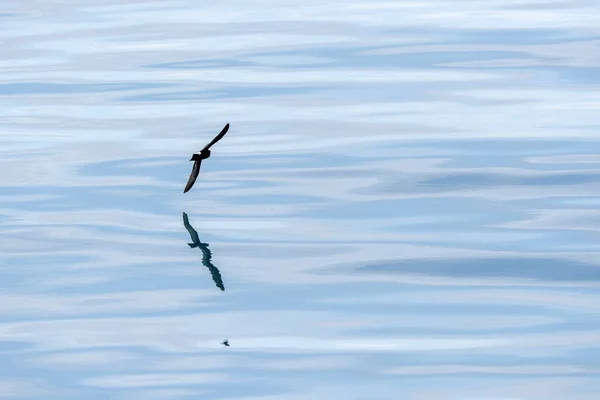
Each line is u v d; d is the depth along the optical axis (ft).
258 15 222.28
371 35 205.46
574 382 95.20
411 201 137.49
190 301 111.86
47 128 166.09
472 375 96.63
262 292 113.70
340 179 145.18
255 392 94.22
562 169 145.69
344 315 108.27
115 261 121.90
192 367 98.63
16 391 95.45
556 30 205.16
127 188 143.84
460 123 162.91
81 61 196.65
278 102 173.58
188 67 191.52
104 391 94.89
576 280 115.03
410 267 119.14
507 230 128.26
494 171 145.89
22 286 115.96
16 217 135.03
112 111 172.65
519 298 111.24
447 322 106.52
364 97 174.70
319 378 96.43
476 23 211.20
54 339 104.32
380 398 93.09
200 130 163.32
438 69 186.70
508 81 179.93
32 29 216.74
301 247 124.98
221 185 144.66
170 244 126.41
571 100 170.60
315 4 230.07
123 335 104.73
